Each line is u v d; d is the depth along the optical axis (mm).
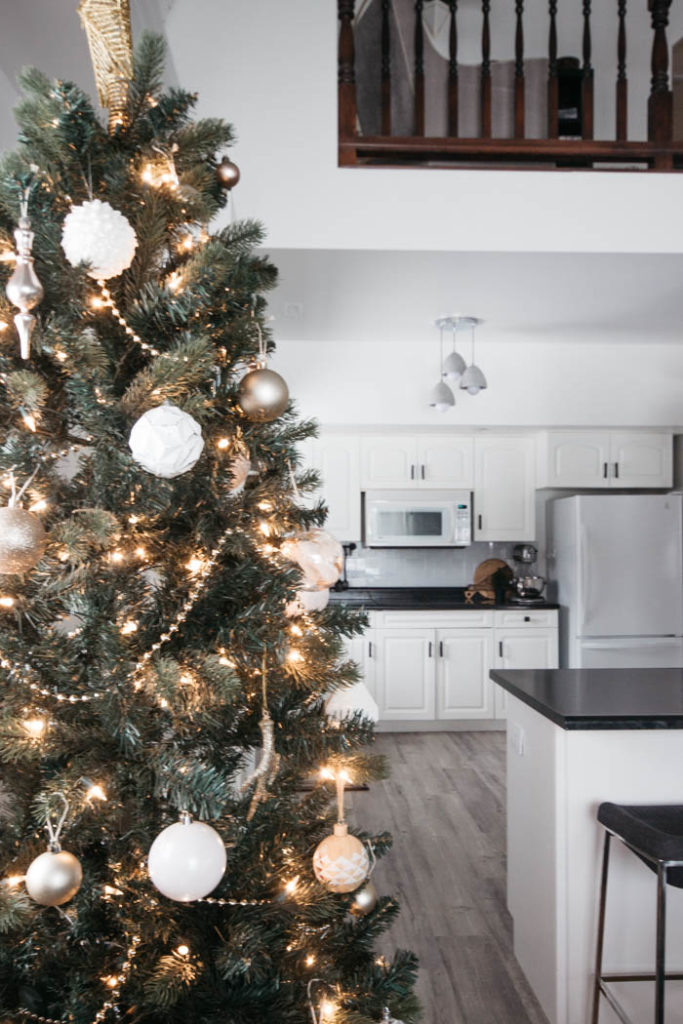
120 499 953
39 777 1083
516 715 2391
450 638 5082
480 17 4035
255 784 1089
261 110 2615
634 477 5074
